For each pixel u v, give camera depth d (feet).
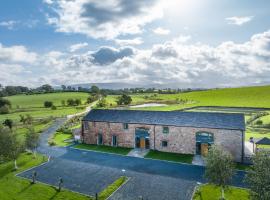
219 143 133.59
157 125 149.28
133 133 157.69
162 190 95.45
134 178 108.06
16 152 123.65
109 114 172.86
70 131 216.13
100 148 160.66
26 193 93.56
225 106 389.80
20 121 280.10
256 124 237.66
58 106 451.12
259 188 64.75
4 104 404.77
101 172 116.26
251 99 474.49
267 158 68.13
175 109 358.23
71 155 146.10
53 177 110.22
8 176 111.55
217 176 85.25
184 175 110.83
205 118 142.51
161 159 134.62
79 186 100.22
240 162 128.47
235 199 85.15
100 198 88.58
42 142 182.09
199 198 87.10
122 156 142.20
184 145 142.72
